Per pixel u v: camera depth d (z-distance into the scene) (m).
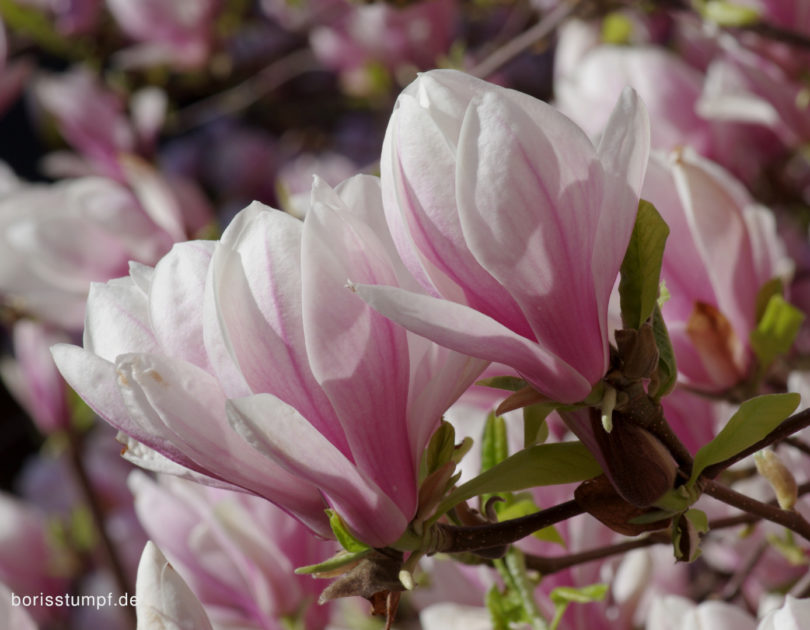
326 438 0.72
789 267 1.24
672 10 1.28
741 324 0.92
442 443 0.75
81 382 0.73
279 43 2.20
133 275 0.75
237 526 0.97
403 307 0.69
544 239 0.70
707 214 0.90
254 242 0.71
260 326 0.71
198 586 1.00
